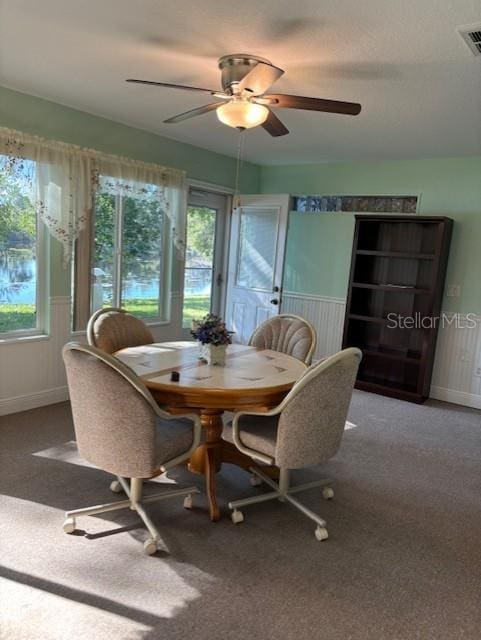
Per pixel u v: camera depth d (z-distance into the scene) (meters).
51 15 2.22
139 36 2.39
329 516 2.53
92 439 2.09
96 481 2.69
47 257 3.80
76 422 2.13
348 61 2.51
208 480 2.54
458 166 4.57
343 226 5.29
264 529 2.37
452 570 2.14
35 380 3.82
